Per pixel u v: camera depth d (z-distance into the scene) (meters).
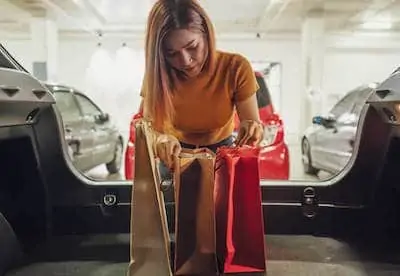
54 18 11.05
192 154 1.95
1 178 2.27
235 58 2.21
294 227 2.49
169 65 2.18
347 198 2.47
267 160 3.92
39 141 2.35
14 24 11.48
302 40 11.31
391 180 2.40
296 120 13.77
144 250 1.84
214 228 1.92
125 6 10.05
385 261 2.09
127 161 3.77
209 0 9.02
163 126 2.28
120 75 11.38
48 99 2.22
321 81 10.96
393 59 13.90
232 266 1.95
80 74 13.29
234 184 1.98
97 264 2.07
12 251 2.11
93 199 2.50
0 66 2.06
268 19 11.29
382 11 10.29
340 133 5.31
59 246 2.31
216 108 2.29
